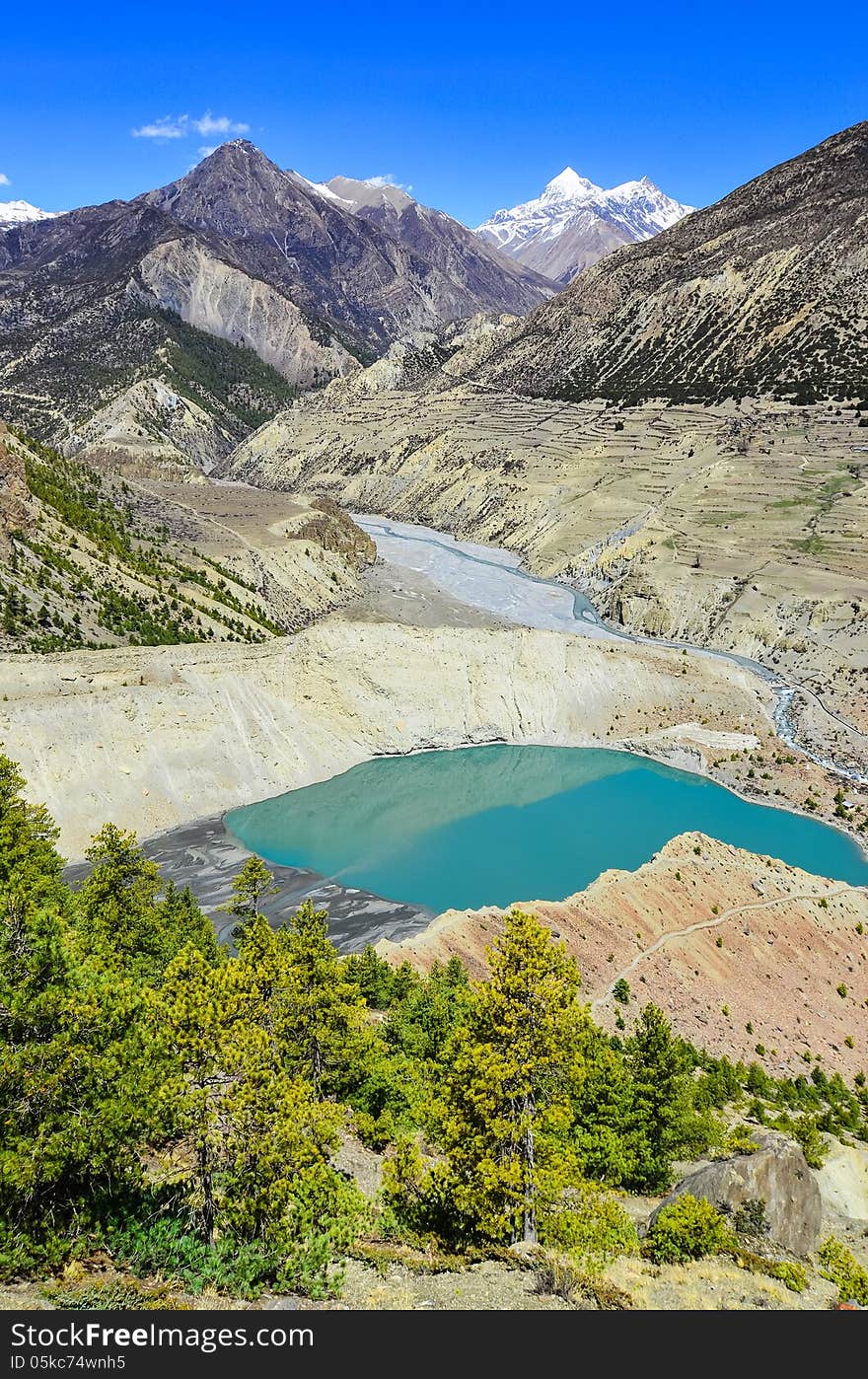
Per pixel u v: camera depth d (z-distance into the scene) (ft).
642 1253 95.91
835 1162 142.72
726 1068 176.45
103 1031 78.33
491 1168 89.86
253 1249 77.66
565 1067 96.84
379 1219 91.97
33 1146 71.41
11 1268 68.85
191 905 201.36
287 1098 84.43
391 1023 153.69
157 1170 87.04
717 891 239.09
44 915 85.92
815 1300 88.94
